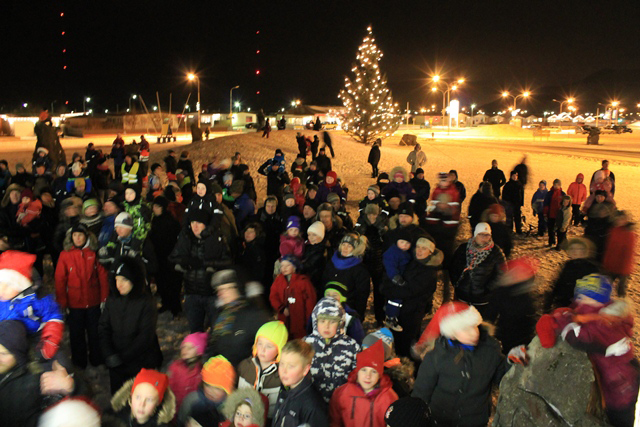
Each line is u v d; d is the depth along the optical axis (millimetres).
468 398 3365
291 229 6156
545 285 8391
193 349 3941
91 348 5637
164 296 7297
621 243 7121
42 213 8242
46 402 3205
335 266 5492
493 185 13461
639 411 1769
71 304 5410
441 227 7156
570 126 92062
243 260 6562
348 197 17234
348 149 28703
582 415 3043
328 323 3814
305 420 3219
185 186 10641
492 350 3424
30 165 25203
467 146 40344
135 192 6164
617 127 68250
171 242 7141
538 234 12195
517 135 60688
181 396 3818
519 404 3184
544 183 12055
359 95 34219
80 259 5348
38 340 3617
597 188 12156
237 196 8430
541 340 3234
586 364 3098
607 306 3312
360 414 3305
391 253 5348
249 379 3811
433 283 5242
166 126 47938
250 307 4363
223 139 29562
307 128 54094
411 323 5266
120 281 4449
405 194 8781
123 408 3426
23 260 3758
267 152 25875
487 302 5574
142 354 4586
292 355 3215
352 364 3844
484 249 5562
